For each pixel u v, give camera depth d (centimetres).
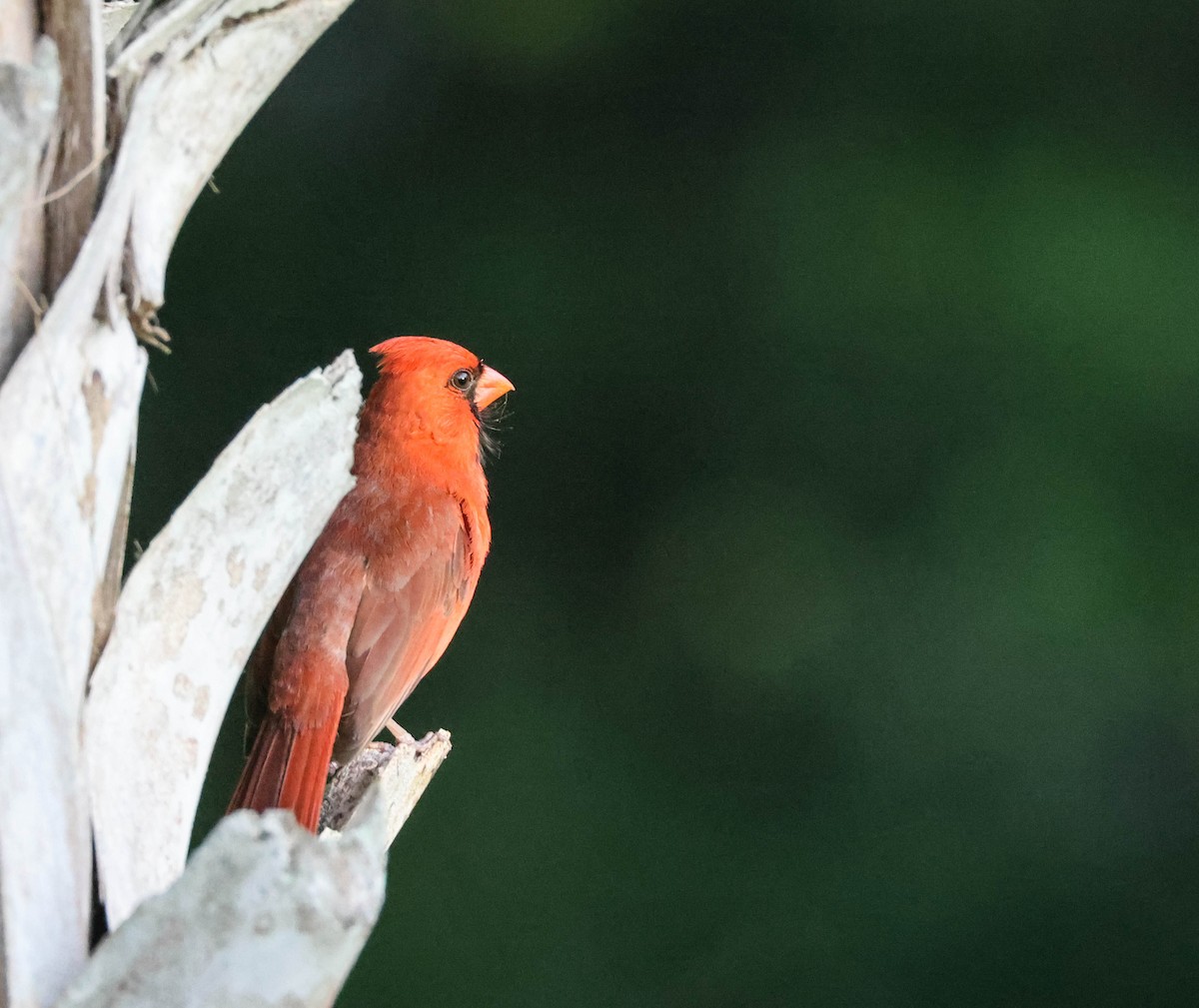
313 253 1346
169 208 335
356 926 294
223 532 347
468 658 1285
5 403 303
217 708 347
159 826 333
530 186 1338
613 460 1292
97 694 324
